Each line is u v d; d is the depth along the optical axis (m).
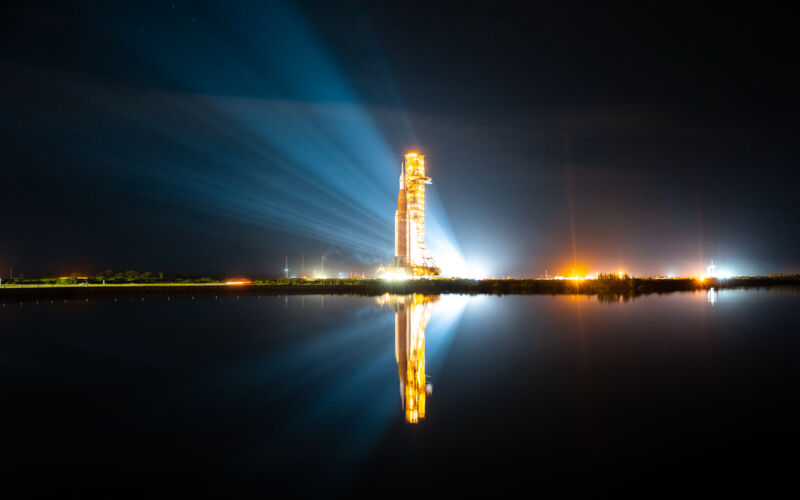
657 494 7.25
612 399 11.96
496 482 7.70
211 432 10.11
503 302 42.12
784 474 7.82
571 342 20.33
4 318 31.80
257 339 22.34
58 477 8.00
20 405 12.05
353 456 8.78
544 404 11.65
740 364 15.74
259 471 8.20
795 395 12.12
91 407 11.88
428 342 20.84
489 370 15.35
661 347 18.92
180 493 7.45
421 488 7.54
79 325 27.72
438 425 10.32
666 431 9.75
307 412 11.36
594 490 7.38
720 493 7.25
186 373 15.51
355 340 21.78
